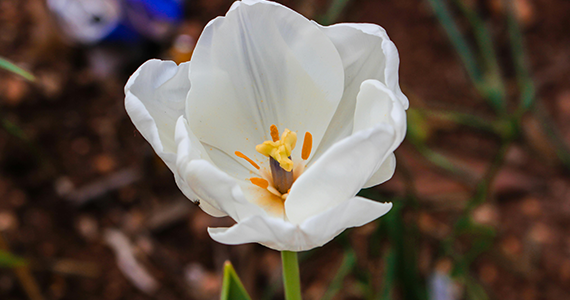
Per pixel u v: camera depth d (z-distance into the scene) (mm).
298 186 410
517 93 776
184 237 656
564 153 681
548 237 651
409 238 554
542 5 852
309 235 401
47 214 654
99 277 615
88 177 691
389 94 411
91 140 727
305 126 447
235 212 409
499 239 652
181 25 825
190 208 674
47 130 723
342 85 437
